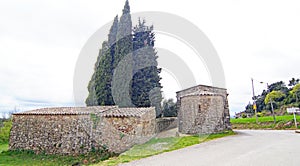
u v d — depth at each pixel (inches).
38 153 545.3
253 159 285.6
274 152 333.4
